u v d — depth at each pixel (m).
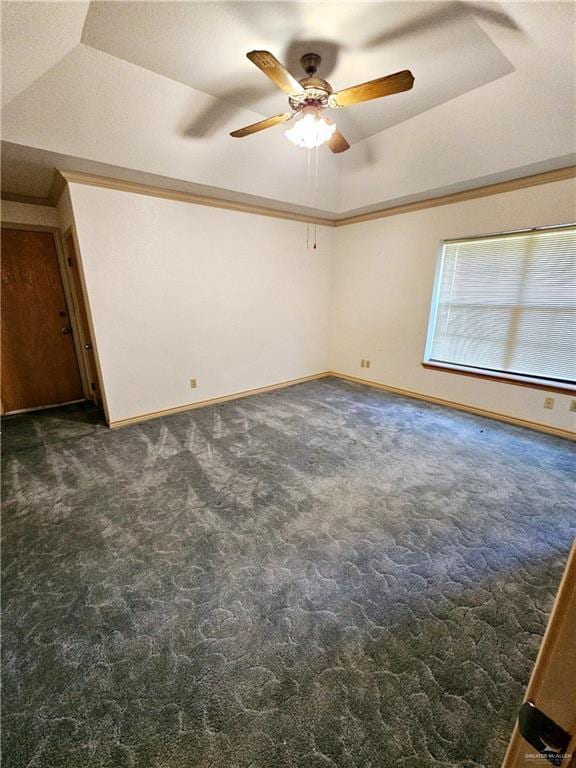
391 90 1.82
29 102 2.10
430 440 3.13
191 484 2.46
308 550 1.85
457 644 1.35
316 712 1.14
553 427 3.21
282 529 2.00
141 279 3.37
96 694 1.19
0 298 3.69
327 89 1.94
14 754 1.04
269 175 3.42
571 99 2.19
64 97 2.16
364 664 1.28
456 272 3.73
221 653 1.33
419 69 2.25
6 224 3.59
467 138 2.80
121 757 1.04
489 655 1.31
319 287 4.96
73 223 2.98
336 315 5.14
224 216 3.80
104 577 1.68
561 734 0.37
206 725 1.11
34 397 4.03
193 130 2.71
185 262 3.61
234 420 3.62
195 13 1.77
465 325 3.76
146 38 1.94
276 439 3.17
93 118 2.35
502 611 1.50
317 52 2.08
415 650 1.33
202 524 2.05
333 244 4.94
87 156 2.57
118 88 2.25
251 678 1.24
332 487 2.42
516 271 3.29
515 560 1.77
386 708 1.15
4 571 1.72
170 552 1.84
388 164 3.40
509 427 3.40
